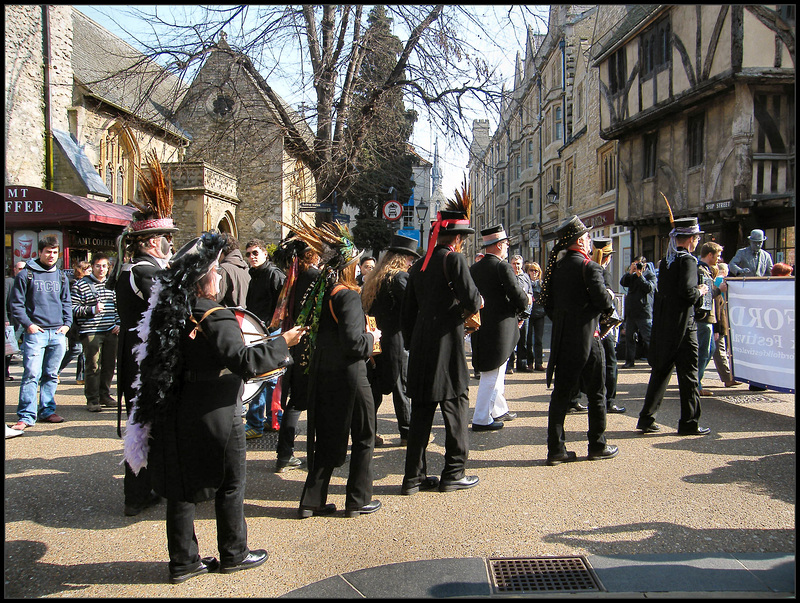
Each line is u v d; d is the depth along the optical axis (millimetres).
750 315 6836
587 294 4449
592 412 4637
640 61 16047
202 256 2844
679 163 15055
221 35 10477
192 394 2846
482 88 10992
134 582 2916
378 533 3451
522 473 4434
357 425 3717
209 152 12336
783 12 12125
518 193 38812
